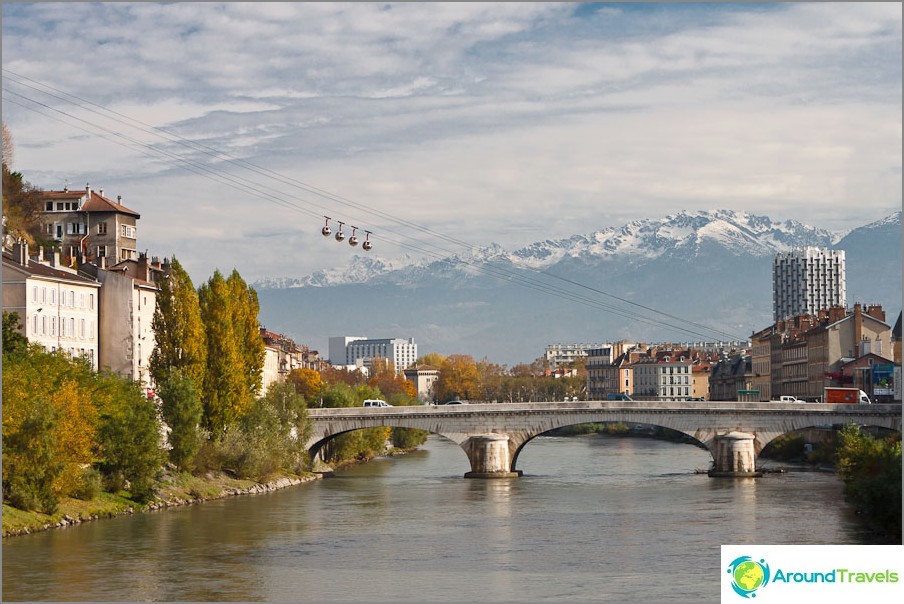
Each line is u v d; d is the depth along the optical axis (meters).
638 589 89.75
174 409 147.38
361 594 88.38
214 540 112.69
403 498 153.25
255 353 172.50
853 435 146.00
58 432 119.12
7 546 106.25
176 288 155.38
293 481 176.62
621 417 194.88
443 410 193.75
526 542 113.25
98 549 105.75
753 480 181.00
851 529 120.00
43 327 155.88
